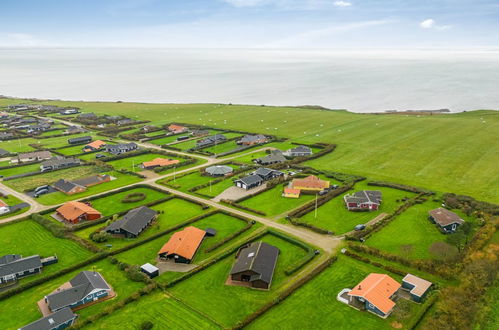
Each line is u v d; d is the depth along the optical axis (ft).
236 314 214.90
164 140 638.94
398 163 476.54
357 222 326.24
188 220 332.39
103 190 411.34
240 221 333.42
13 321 210.79
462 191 383.24
